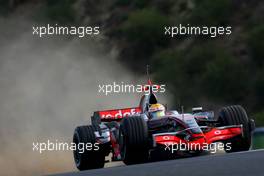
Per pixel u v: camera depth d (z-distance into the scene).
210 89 110.38
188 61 116.44
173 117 44.62
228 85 109.25
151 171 33.00
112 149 46.75
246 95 108.06
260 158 33.25
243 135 43.62
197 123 45.19
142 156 42.91
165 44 124.81
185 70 115.31
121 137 43.41
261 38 113.06
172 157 45.22
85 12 140.38
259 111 105.00
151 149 44.09
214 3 124.31
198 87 111.75
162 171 32.50
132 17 129.25
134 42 127.19
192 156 43.94
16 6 149.25
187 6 130.38
